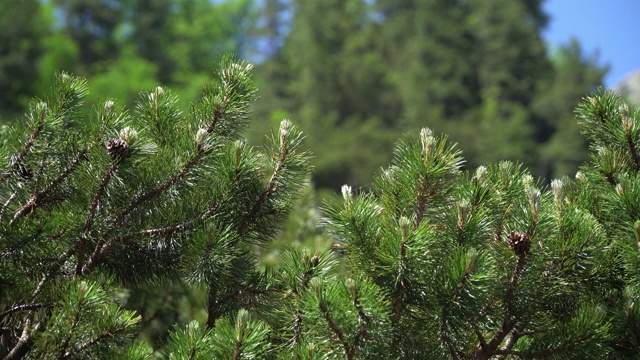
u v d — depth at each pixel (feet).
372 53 223.10
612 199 16.46
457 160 15.72
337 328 14.32
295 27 235.61
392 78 212.64
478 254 14.70
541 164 182.29
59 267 16.22
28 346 15.70
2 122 17.74
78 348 14.35
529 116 196.85
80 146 16.44
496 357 16.63
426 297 14.99
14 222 16.12
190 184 16.21
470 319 15.03
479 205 15.70
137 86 167.12
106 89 165.07
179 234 16.78
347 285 14.30
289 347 15.70
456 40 212.84
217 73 18.10
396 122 204.74
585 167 17.89
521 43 211.20
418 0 231.09
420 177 15.61
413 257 14.80
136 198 15.94
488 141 181.88
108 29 199.21
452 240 15.33
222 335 14.42
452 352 15.33
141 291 20.84
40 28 174.70
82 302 14.32
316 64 212.43
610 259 16.33
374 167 178.09
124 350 14.94
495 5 214.69
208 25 211.20
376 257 15.30
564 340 15.47
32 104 16.78
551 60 224.33
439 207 15.71
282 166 17.61
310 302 14.39
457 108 205.98
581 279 16.03
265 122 178.60
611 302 16.47
